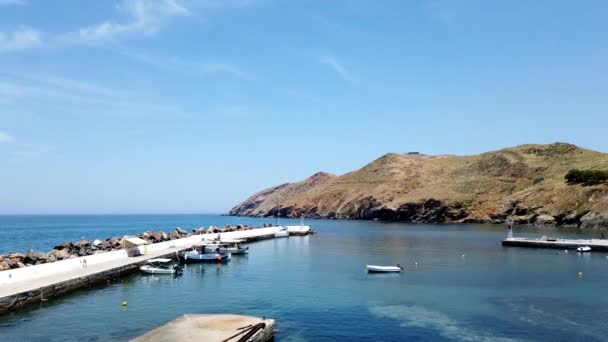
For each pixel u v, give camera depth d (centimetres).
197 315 3550
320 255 8456
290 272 6328
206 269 6650
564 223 15475
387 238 12462
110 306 4306
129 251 7025
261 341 3216
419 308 4234
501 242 10569
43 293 4412
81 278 5016
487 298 4619
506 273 6153
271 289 5103
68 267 5538
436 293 4869
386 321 3822
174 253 7619
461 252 8762
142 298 4647
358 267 6800
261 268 6738
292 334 3500
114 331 3534
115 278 5697
